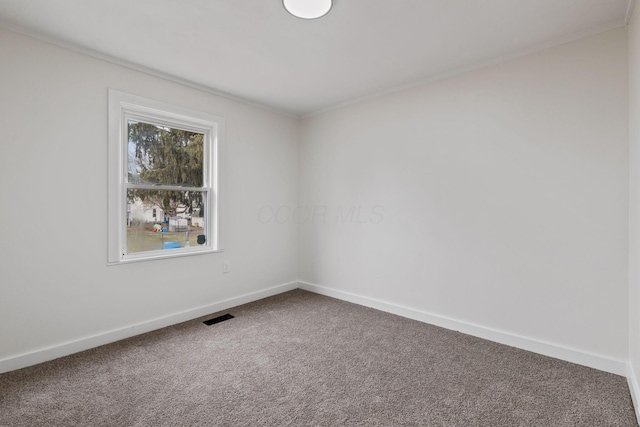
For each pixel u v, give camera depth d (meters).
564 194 2.30
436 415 1.70
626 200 2.08
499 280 2.60
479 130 2.69
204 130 3.28
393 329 2.86
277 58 2.57
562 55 2.29
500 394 1.89
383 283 3.37
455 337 2.70
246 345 2.53
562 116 2.30
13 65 2.12
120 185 2.66
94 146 2.47
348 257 3.69
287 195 4.09
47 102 2.25
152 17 2.01
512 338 2.53
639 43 1.69
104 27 2.12
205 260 3.24
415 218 3.11
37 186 2.22
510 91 2.52
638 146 1.75
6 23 2.06
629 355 2.07
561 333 2.32
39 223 2.24
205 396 1.85
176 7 1.91
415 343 2.58
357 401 1.82
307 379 2.04
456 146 2.82
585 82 2.21
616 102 2.10
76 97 2.38
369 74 2.88
